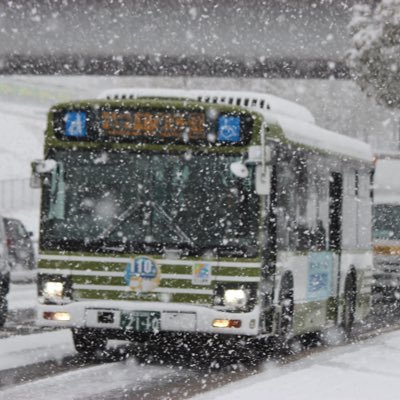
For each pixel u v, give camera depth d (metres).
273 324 25.28
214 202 24.23
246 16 59.69
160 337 24.20
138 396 19.42
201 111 24.42
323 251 29.61
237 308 23.91
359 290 34.06
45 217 24.58
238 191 24.22
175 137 24.45
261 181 23.98
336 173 30.83
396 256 50.84
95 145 24.62
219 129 24.39
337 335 32.16
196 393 19.95
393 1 45.84
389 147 95.12
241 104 28.17
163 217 24.25
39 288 24.45
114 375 22.33
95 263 24.23
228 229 24.12
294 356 27.06
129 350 27.33
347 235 32.19
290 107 29.42
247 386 20.17
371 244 35.88
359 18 46.66
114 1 59.88
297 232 27.09
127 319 24.02
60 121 24.83
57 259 24.39
